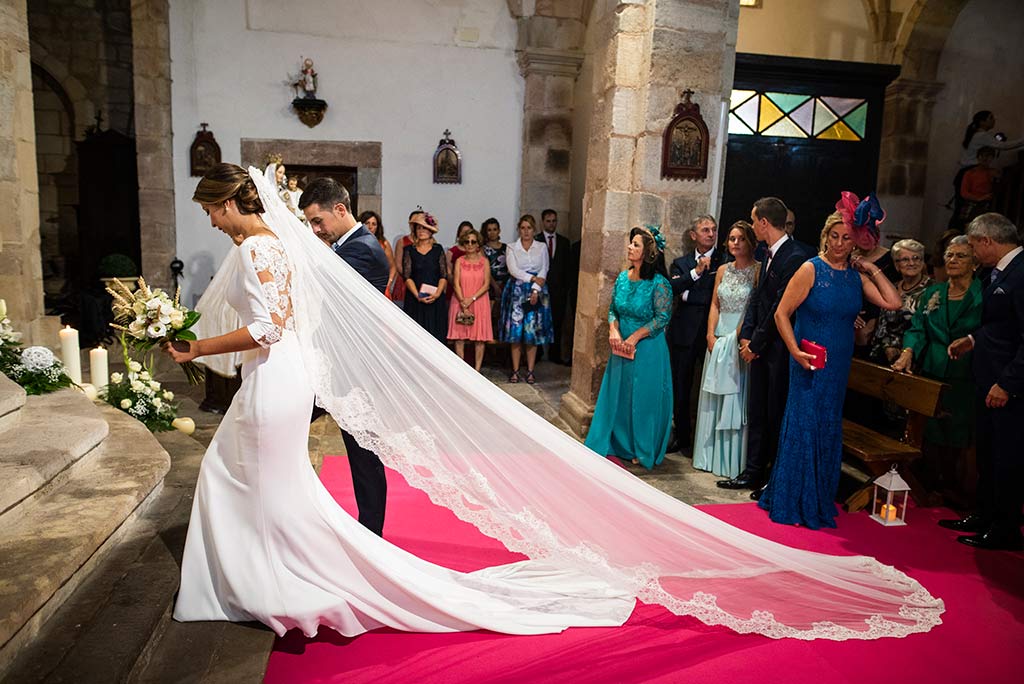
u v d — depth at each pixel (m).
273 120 8.23
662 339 4.64
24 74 5.33
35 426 3.04
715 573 2.81
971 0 8.72
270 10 8.03
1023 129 9.13
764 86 7.32
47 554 2.20
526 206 8.57
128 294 2.48
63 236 11.12
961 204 8.70
